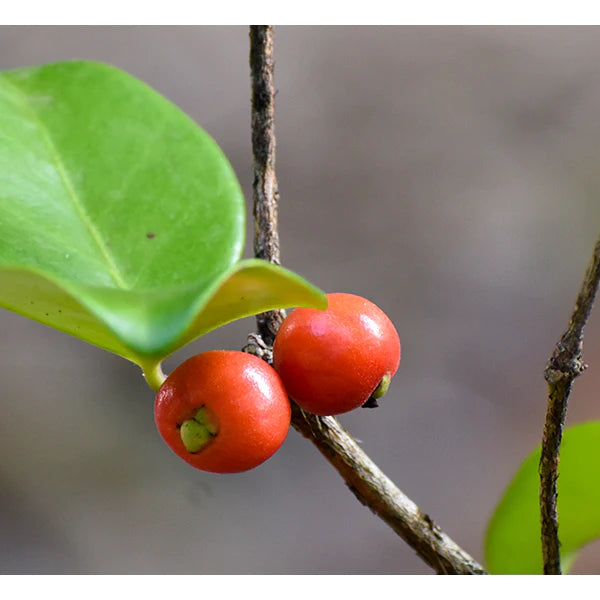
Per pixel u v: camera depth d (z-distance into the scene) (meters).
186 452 0.17
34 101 0.18
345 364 0.17
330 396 0.17
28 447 0.35
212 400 0.16
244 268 0.16
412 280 0.40
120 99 0.18
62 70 0.19
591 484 0.18
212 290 0.15
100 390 0.37
